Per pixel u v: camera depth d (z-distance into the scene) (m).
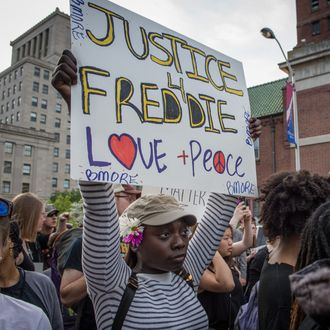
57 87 1.85
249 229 3.57
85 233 1.76
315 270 1.06
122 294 1.76
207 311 2.99
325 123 19.14
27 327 1.55
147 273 1.93
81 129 1.85
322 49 19.28
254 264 3.54
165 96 2.26
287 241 1.92
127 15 2.21
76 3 2.00
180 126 2.30
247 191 2.58
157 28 2.36
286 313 1.71
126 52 2.14
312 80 19.86
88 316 2.46
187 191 3.04
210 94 2.56
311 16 22.11
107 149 1.91
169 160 2.17
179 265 1.90
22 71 70.62
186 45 2.51
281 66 20.81
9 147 61.22
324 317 1.04
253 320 2.00
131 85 2.11
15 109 71.31
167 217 1.85
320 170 19.00
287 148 21.33
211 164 2.40
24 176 62.22
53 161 68.50
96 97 1.94
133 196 3.19
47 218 5.23
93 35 2.03
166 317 1.74
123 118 2.03
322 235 1.22
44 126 70.38
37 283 2.38
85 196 1.77
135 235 1.87
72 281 2.43
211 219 2.35
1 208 1.53
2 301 1.59
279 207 1.95
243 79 2.87
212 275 2.83
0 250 1.54
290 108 12.41
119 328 1.69
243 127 2.73
